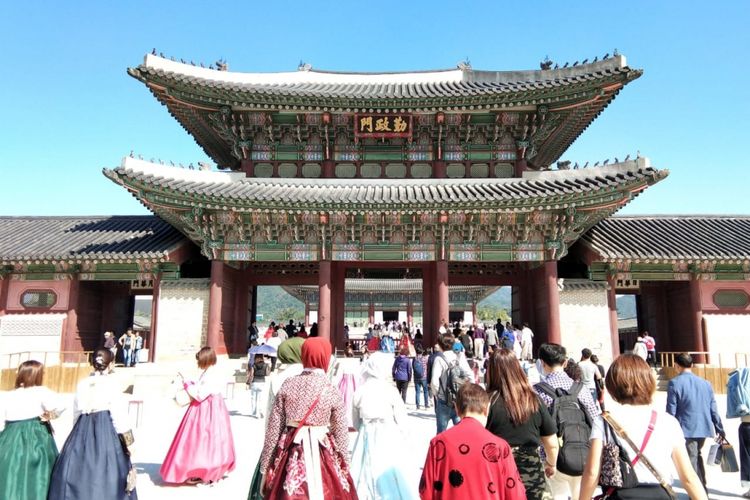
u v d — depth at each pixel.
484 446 5.21
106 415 8.20
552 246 28.00
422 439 15.59
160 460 13.31
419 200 26.09
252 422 18.39
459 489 5.12
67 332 28.91
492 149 30.98
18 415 8.08
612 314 28.53
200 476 11.03
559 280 29.02
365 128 30.12
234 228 28.83
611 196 25.39
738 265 28.95
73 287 29.34
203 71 31.28
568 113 29.86
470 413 5.55
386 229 28.80
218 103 28.66
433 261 30.55
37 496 7.82
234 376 27.25
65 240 30.69
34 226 33.28
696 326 28.62
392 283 66.81
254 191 28.27
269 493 6.33
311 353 6.92
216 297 28.23
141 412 19.20
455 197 26.50
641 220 33.22
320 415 6.59
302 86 33.44
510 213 27.84
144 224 33.22
